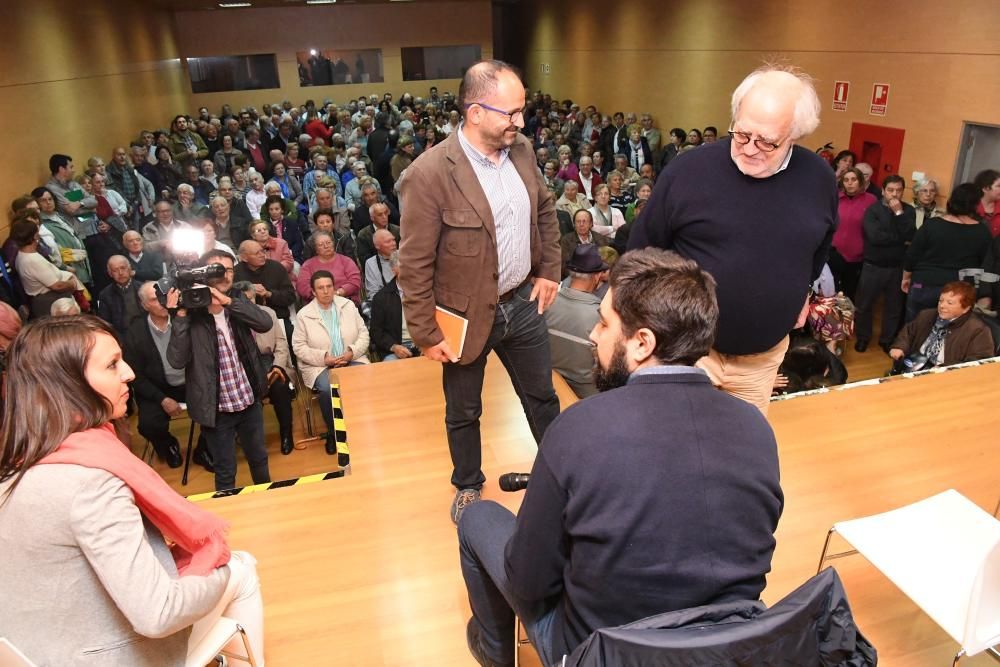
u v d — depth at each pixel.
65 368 1.19
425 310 1.79
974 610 1.45
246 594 1.68
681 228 1.84
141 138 11.02
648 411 1.05
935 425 2.86
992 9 5.70
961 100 6.11
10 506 1.15
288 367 4.29
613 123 12.32
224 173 11.09
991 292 4.43
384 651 1.85
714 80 10.16
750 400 2.08
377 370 3.44
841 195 5.65
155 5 13.75
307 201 8.81
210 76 16.42
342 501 2.44
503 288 1.87
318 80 17.00
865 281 5.34
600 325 1.18
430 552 2.19
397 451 2.74
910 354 4.27
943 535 1.78
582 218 6.12
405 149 9.09
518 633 1.59
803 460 2.64
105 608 1.24
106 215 7.24
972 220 4.73
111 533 1.16
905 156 6.86
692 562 1.02
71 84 8.81
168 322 4.00
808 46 8.12
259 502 2.46
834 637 1.02
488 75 1.64
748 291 1.79
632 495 1.01
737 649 0.95
